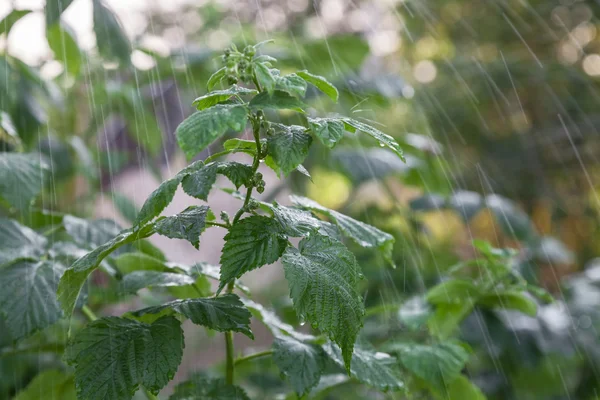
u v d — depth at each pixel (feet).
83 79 5.21
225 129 2.26
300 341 2.88
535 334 4.11
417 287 4.94
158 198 2.35
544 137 8.93
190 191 2.34
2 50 4.32
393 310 3.83
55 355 3.94
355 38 5.57
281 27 8.03
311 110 4.98
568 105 9.05
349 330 2.42
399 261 5.00
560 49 9.38
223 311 2.56
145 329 2.54
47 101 5.03
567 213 8.93
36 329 2.84
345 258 2.50
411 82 9.12
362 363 2.84
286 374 2.73
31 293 2.89
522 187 8.89
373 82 5.19
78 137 5.40
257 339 8.85
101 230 3.30
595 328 4.73
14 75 4.32
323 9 8.36
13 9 4.21
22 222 3.47
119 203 5.11
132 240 2.49
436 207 5.07
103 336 2.52
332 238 2.53
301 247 2.50
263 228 2.44
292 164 2.33
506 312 4.12
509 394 4.54
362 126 2.40
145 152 5.33
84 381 2.45
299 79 2.38
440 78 9.21
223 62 2.42
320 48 5.53
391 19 9.21
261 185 2.44
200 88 5.35
